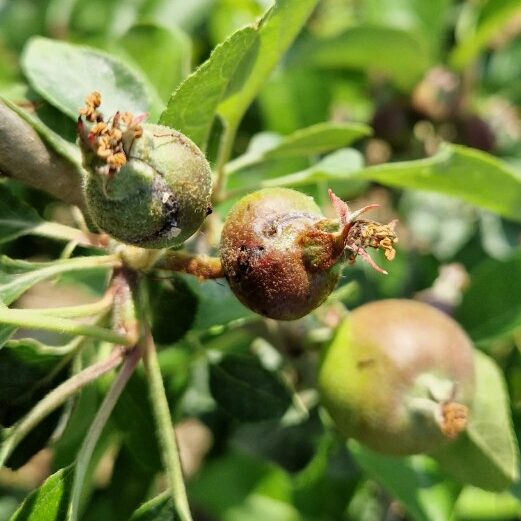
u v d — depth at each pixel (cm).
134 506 19
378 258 24
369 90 27
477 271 21
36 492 14
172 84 21
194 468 29
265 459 22
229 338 21
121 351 14
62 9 26
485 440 18
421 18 27
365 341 17
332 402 17
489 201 20
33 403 16
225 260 14
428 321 17
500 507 26
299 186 20
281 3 15
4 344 14
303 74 25
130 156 13
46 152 15
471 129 26
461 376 17
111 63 17
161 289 16
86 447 14
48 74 16
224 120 17
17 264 15
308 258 14
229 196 18
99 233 16
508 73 28
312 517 25
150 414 17
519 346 25
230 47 15
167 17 26
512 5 25
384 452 17
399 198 27
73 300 27
